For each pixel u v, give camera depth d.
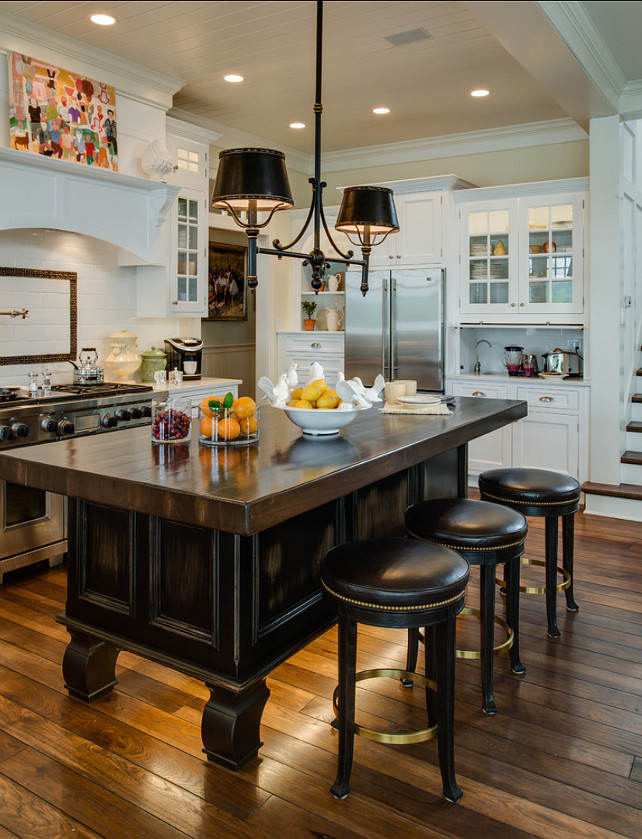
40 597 3.39
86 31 3.80
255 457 2.09
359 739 2.21
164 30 3.78
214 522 1.62
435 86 4.70
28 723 2.29
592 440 4.93
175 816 1.84
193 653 2.06
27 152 3.49
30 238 4.07
